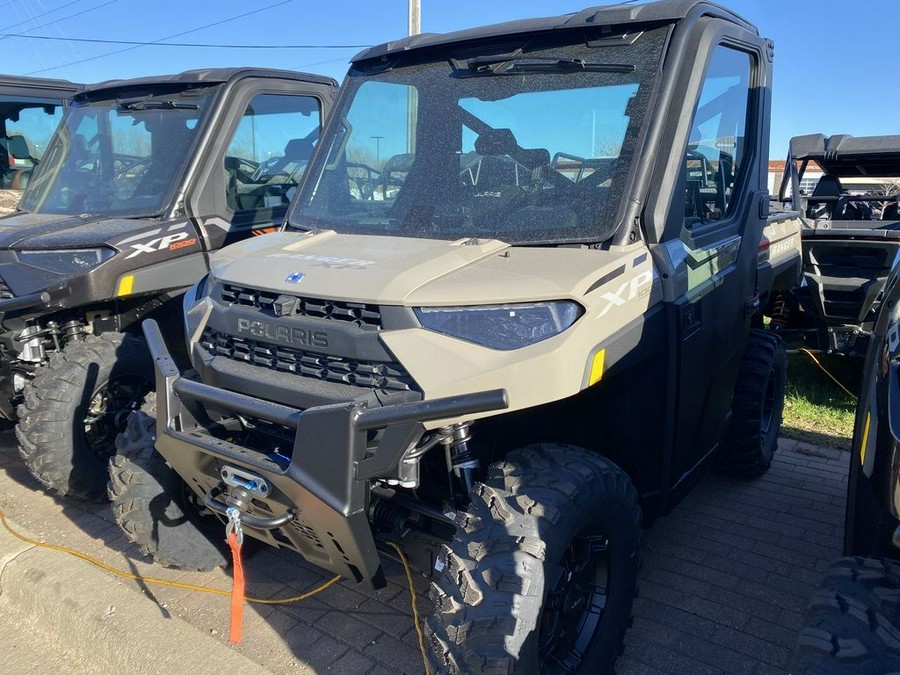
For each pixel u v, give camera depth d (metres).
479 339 2.49
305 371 2.67
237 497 2.68
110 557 3.94
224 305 2.98
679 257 3.11
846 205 8.97
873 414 2.20
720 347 3.66
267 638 3.29
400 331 2.48
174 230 4.59
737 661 3.14
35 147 7.39
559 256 2.83
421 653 3.18
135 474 3.26
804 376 7.58
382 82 3.75
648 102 3.07
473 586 2.37
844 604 1.95
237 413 2.83
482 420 2.85
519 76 3.35
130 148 5.20
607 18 3.21
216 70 5.18
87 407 4.21
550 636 2.75
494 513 2.49
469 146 3.38
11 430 5.88
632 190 2.95
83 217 4.84
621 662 3.13
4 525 4.19
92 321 4.59
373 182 3.55
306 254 3.03
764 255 4.37
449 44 3.58
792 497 4.69
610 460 2.89
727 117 3.71
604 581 2.90
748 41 3.73
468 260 2.79
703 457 3.79
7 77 7.16
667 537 4.16
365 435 2.38
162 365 2.90
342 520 2.39
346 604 3.54
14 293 4.27
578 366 2.55
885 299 2.68
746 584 3.70
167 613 3.35
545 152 3.20
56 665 3.29
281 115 5.43
